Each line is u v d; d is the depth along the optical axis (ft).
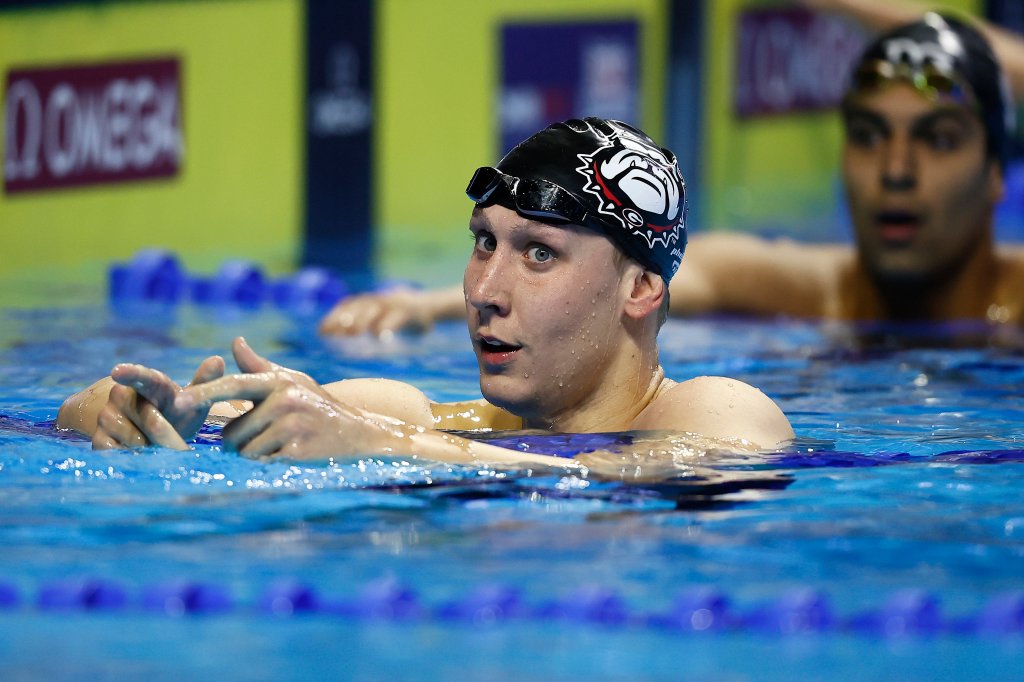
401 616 20.08
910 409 36.63
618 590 20.79
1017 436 32.42
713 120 109.40
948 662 18.60
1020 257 57.06
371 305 52.95
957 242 54.90
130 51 77.51
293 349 47.75
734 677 18.01
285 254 81.05
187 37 80.89
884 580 21.39
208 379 26.76
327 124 90.02
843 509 25.16
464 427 31.24
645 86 105.19
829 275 58.34
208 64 82.38
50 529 23.52
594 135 29.58
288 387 26.71
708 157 109.29
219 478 25.94
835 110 123.85
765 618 19.93
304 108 88.53
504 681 17.71
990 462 29.12
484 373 29.12
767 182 115.34
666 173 30.09
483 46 97.86
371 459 26.78
